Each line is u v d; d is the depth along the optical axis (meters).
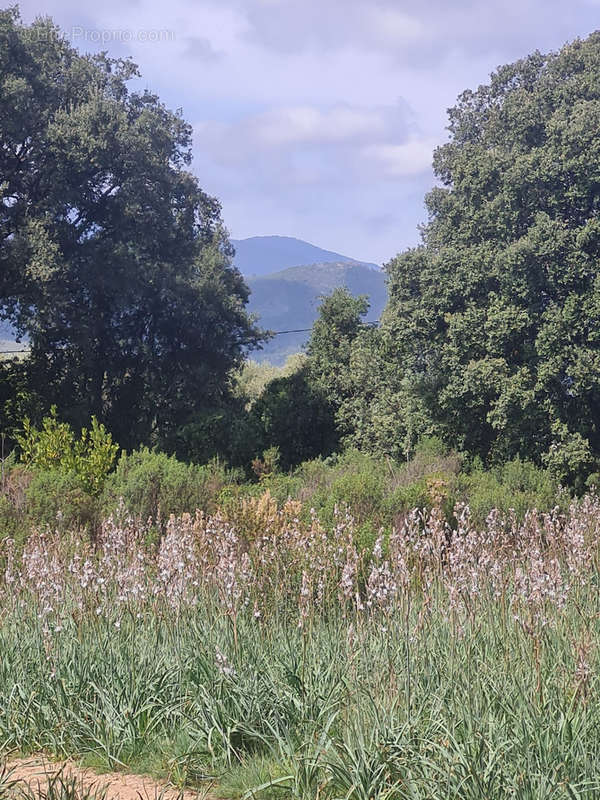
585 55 35.12
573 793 4.71
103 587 8.26
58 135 37.22
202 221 46.16
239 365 45.09
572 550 9.29
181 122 44.94
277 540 11.58
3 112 35.72
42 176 38.91
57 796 5.50
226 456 39.88
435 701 5.82
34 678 7.16
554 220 29.92
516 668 6.17
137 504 16.94
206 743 6.27
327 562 9.77
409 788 5.01
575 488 27.30
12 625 8.20
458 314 30.48
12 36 37.19
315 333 44.12
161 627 7.85
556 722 5.38
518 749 5.12
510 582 8.09
